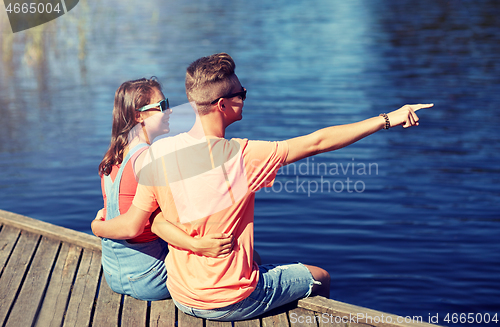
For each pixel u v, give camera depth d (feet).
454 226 17.46
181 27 71.51
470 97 35.86
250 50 54.80
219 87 6.73
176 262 7.55
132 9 90.22
